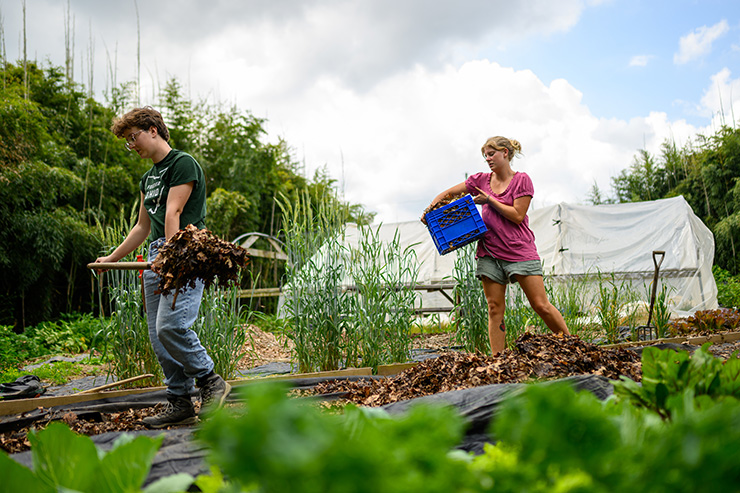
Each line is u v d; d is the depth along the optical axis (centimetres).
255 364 588
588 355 285
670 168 2458
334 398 331
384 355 469
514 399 60
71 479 82
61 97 1387
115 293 421
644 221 1066
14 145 1004
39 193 1073
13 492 78
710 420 53
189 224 287
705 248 1037
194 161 306
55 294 1234
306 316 445
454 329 541
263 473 43
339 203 501
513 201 390
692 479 52
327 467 43
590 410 57
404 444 54
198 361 283
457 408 180
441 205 425
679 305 978
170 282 265
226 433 45
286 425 44
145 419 290
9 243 1037
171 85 1745
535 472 57
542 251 1110
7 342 800
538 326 584
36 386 423
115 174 1282
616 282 985
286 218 467
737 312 820
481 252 404
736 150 2027
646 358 106
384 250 486
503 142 402
